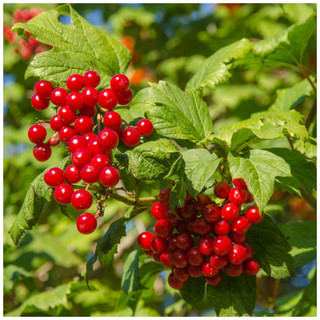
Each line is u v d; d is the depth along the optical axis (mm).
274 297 584
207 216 394
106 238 417
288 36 517
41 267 796
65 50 433
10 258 733
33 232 791
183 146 437
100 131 406
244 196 397
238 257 395
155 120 417
